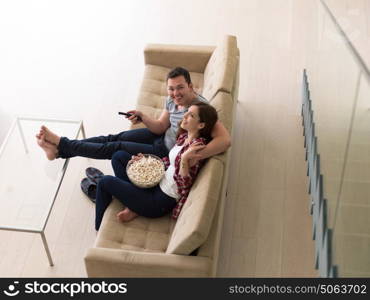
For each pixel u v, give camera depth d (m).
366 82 2.71
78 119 4.53
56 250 3.60
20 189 3.60
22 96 4.75
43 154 3.83
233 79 3.68
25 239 3.68
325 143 3.47
